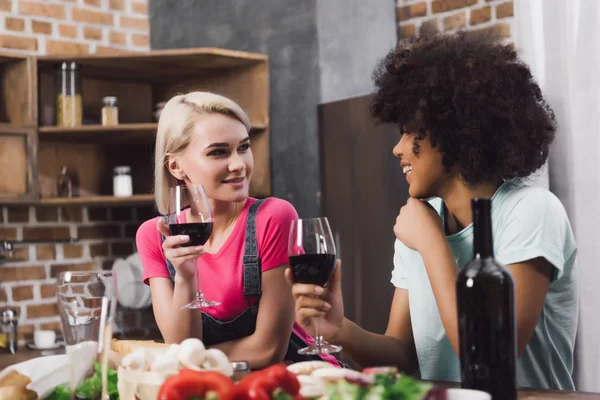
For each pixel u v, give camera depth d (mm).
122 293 3662
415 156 1501
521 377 1510
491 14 3207
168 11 3979
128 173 3646
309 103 3379
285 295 1781
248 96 3561
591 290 2672
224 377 958
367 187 3107
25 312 3582
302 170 3406
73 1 3787
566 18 2783
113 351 1381
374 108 1593
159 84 3891
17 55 3318
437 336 1582
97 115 3758
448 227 1606
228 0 3709
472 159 1447
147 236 1911
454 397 984
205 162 1783
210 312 1823
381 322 3049
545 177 2729
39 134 3438
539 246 1411
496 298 1032
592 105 2727
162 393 945
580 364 2674
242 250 1802
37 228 3639
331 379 1033
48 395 1203
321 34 3352
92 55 3391
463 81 1440
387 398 849
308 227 1305
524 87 1503
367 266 3104
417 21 3490
